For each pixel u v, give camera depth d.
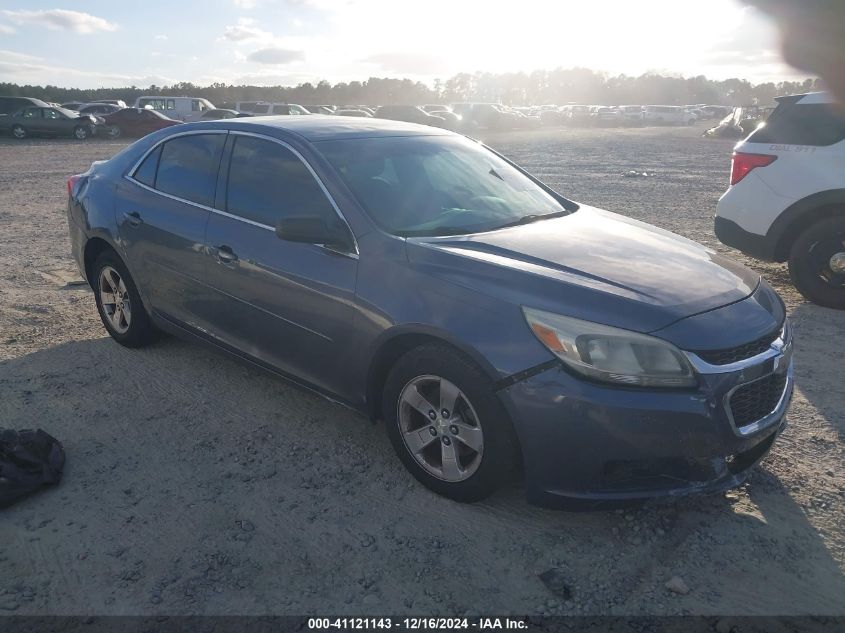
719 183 16.03
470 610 2.64
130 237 4.67
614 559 2.92
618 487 2.88
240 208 4.06
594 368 2.79
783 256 6.66
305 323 3.65
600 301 2.93
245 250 3.90
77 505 3.25
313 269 3.58
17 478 3.25
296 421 4.10
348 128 4.28
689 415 2.77
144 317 4.92
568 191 14.54
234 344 4.15
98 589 2.72
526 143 33.09
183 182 4.46
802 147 6.30
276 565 2.87
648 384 2.78
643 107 66.12
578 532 3.09
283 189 3.90
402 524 3.14
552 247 3.48
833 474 3.54
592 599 2.70
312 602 2.67
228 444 3.83
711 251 3.87
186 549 2.96
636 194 14.00
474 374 3.01
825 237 6.24
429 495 3.36
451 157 4.36
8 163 20.14
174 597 2.68
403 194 3.80
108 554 2.92
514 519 3.18
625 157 24.28
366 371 3.44
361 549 2.97
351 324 3.43
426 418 3.31
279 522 3.15
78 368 4.78
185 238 4.26
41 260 7.88
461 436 3.14
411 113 38.66
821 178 6.20
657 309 2.91
